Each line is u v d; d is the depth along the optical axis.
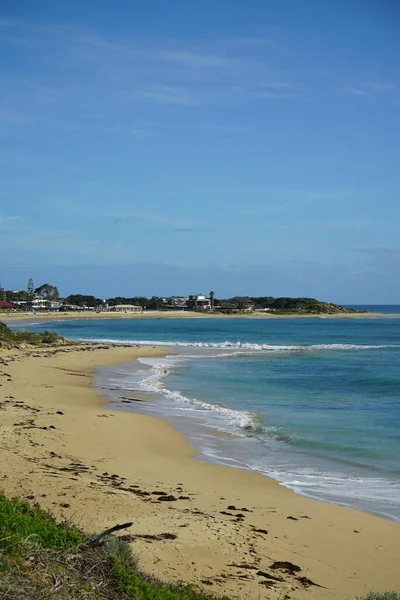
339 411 24.83
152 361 46.59
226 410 24.72
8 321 140.12
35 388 28.78
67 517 10.09
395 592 8.53
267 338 83.38
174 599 7.05
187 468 15.66
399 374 38.16
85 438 18.05
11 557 6.42
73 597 6.01
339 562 9.73
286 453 17.69
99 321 155.75
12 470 13.12
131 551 8.19
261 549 9.87
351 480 14.98
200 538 9.97
